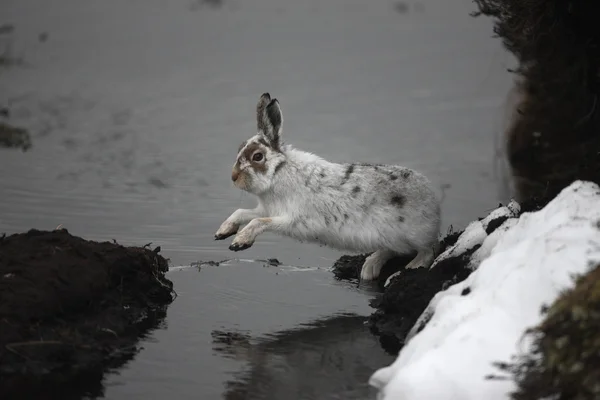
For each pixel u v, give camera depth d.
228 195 23.64
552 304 10.01
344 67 39.31
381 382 11.23
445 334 10.85
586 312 9.39
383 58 41.16
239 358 13.22
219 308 15.40
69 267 13.80
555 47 19.59
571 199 12.41
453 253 14.82
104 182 24.47
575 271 10.47
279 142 16.62
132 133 29.78
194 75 37.34
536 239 11.58
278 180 16.33
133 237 19.80
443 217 21.72
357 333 14.29
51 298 13.23
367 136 29.58
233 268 17.84
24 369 12.38
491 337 10.20
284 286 16.75
